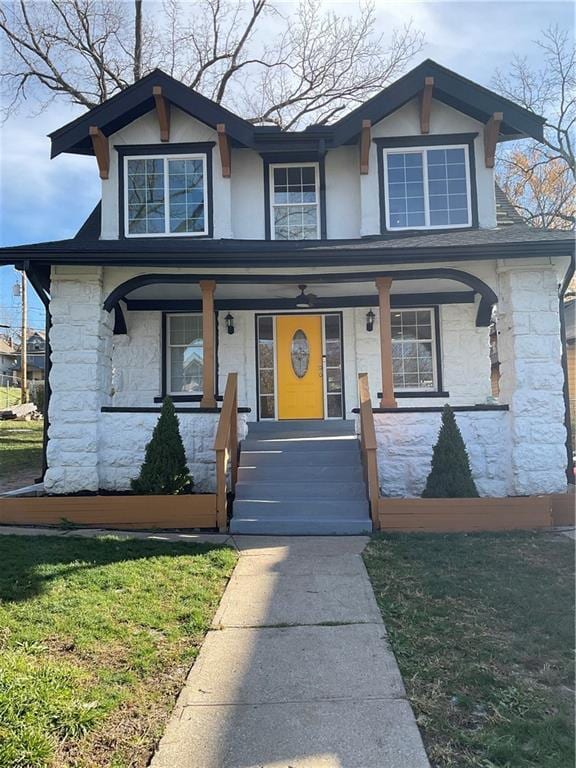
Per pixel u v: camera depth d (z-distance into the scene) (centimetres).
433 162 984
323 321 1126
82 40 2052
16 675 318
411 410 808
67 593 452
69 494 807
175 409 796
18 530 686
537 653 360
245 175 1022
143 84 959
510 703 304
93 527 716
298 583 499
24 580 476
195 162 999
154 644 375
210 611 436
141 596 455
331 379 1116
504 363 831
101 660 349
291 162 1022
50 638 374
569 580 491
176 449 762
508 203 1087
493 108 941
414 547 605
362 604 447
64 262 798
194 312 1116
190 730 283
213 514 713
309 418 1107
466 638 383
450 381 1084
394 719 291
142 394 1095
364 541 641
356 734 279
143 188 995
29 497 773
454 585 481
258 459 834
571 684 323
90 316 830
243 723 289
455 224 970
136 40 2098
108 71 2095
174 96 962
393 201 981
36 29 1991
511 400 800
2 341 5650
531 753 261
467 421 809
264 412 1110
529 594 457
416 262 805
